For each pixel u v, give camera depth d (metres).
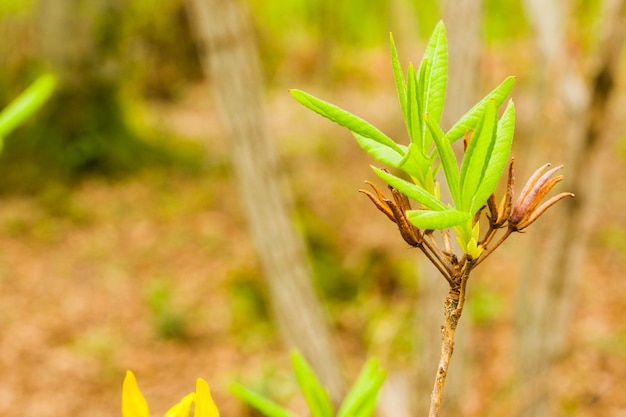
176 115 18.92
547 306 3.11
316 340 3.05
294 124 17.66
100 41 13.88
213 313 8.22
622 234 10.30
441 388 0.53
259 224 3.12
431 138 0.59
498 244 0.54
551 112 3.13
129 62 15.24
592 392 6.27
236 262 9.73
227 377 6.88
